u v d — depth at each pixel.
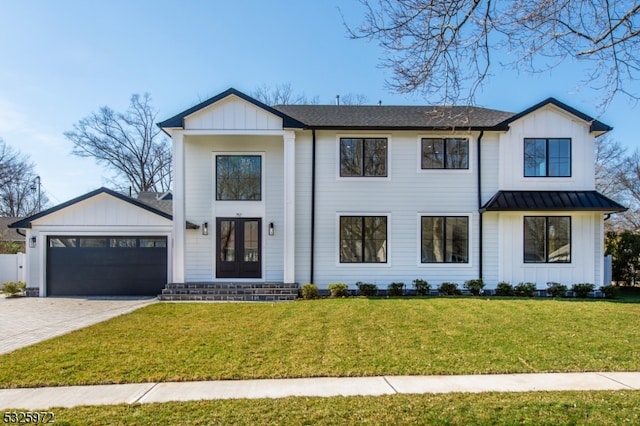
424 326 8.59
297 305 11.59
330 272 14.62
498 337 7.67
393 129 14.48
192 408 4.52
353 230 14.77
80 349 7.02
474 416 4.27
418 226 14.66
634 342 7.33
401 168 14.76
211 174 15.12
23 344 7.59
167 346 7.18
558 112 14.61
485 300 12.14
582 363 6.19
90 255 14.80
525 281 14.41
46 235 14.72
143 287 14.77
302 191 14.74
